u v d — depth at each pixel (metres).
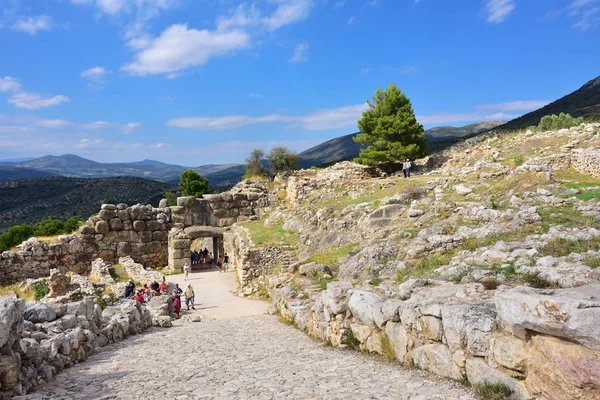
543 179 21.58
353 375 7.77
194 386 7.36
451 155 42.84
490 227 15.94
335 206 29.95
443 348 7.28
